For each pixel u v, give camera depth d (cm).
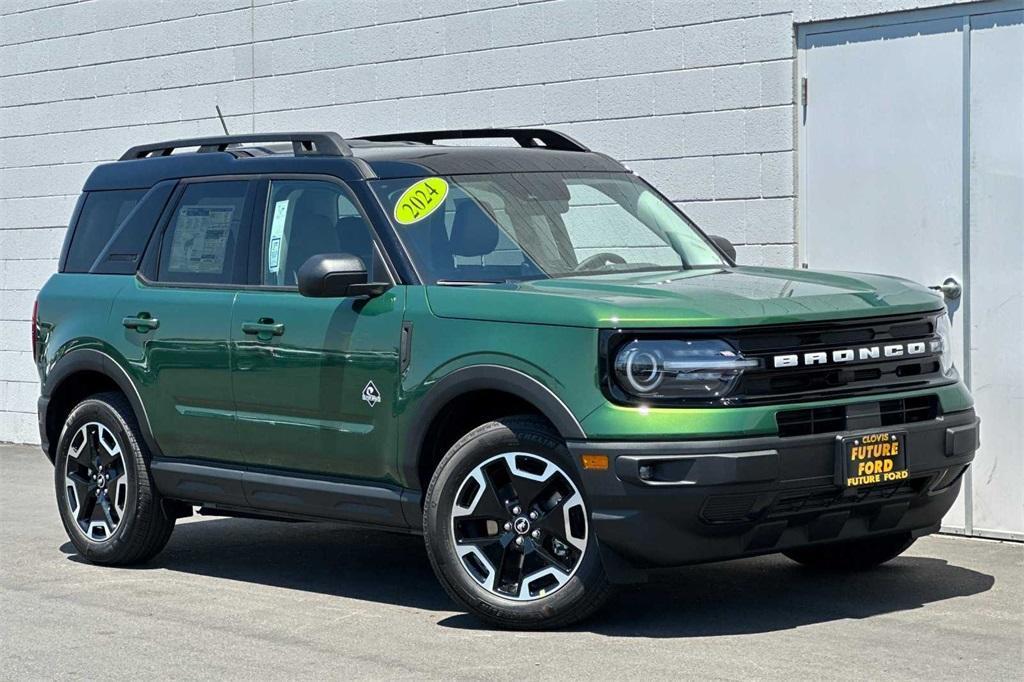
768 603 715
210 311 798
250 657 638
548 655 623
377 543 920
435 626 688
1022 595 725
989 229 883
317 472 754
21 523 1016
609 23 1051
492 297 682
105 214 895
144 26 1373
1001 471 881
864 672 587
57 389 891
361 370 722
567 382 643
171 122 1359
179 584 805
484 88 1127
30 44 1478
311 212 777
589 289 678
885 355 670
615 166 838
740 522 630
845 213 943
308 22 1242
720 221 1001
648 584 764
